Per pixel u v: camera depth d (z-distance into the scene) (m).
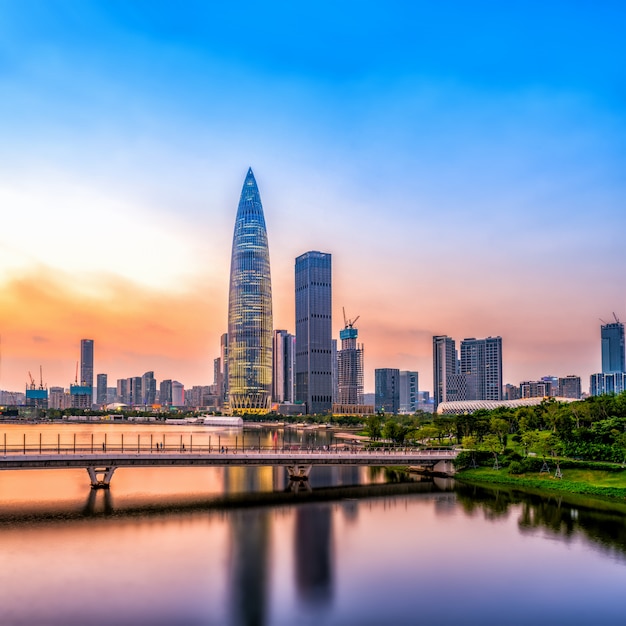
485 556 94.06
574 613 73.31
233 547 97.50
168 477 178.88
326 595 77.69
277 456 157.50
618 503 134.50
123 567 87.00
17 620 69.25
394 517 120.44
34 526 110.38
